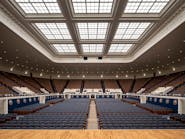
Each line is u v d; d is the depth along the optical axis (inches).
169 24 685.3
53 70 1791.3
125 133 271.4
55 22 740.7
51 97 1503.4
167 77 1649.9
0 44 854.5
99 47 1186.0
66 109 769.6
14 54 1064.8
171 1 581.9
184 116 557.9
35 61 1304.1
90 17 702.5
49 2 629.0
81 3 641.6
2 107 728.3
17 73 1664.6
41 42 1008.9
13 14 643.5
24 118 498.6
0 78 1306.6
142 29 863.7
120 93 1754.4
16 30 700.0
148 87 1715.1
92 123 655.1
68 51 1283.2
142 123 423.2
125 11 686.5
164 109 783.7
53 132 278.2
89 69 1720.0
